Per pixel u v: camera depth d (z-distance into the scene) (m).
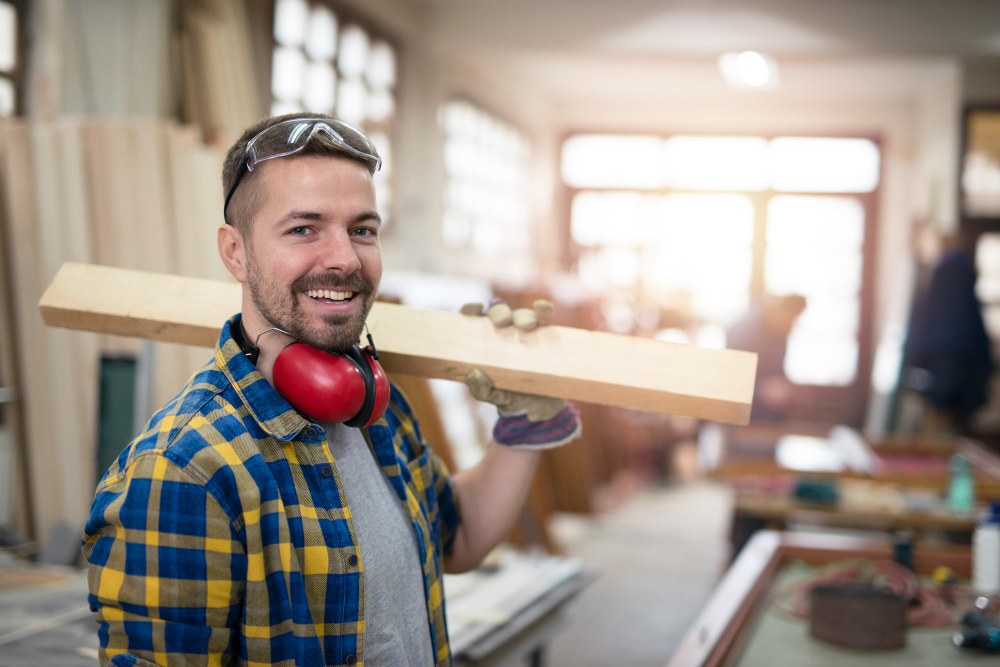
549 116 8.98
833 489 3.67
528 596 2.23
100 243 3.02
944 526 3.44
